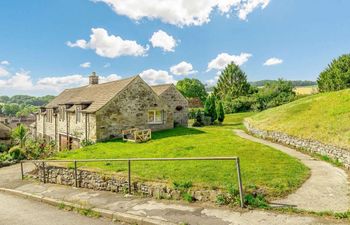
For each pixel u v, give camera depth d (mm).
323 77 53531
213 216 7047
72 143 28172
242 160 13414
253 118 31469
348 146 12781
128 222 7477
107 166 13281
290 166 11930
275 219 6570
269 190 8539
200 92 80188
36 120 40719
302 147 17281
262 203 7523
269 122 24969
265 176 10031
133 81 26469
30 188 13320
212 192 8211
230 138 22281
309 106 24172
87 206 8828
